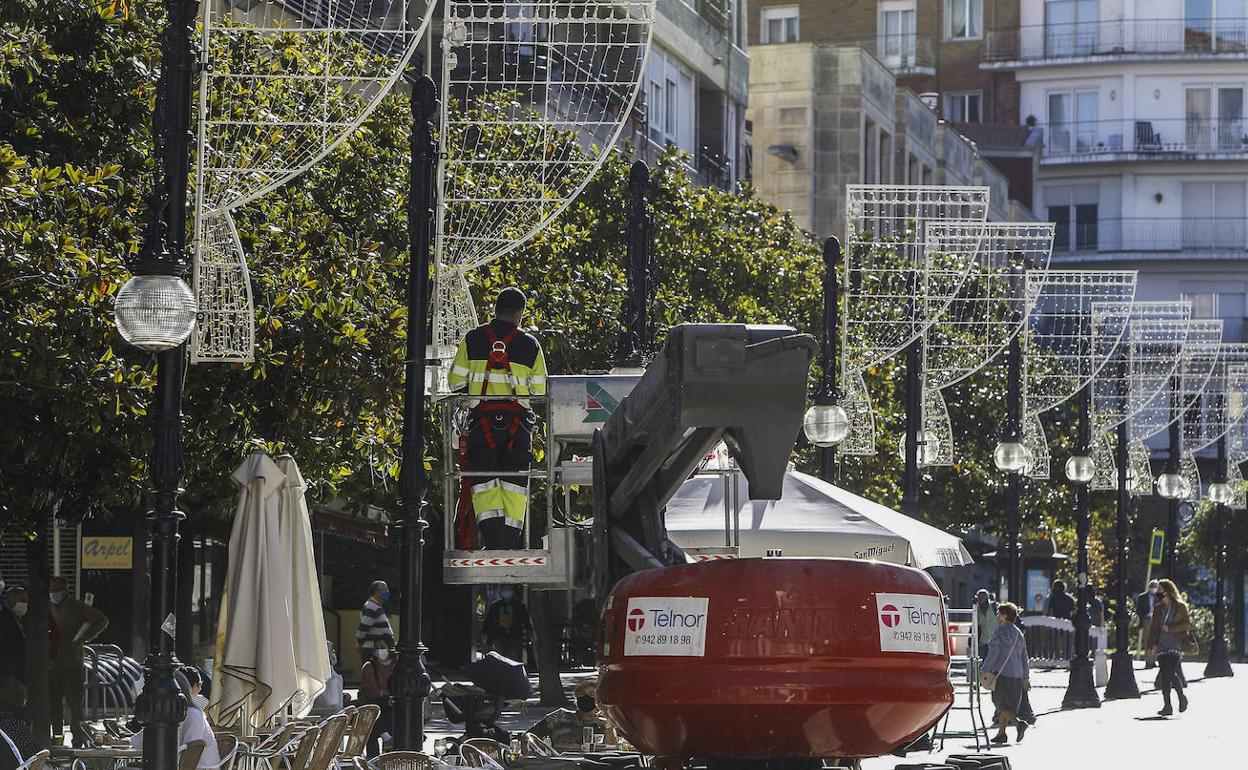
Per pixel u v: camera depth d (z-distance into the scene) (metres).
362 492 96.06
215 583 112.94
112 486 67.88
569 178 75.31
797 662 27.39
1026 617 187.50
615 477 34.97
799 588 27.59
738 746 27.86
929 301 114.56
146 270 47.62
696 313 123.25
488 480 51.28
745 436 28.97
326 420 72.06
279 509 60.34
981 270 135.62
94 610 82.38
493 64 75.00
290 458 60.94
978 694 98.50
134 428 65.00
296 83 65.62
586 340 106.94
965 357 127.19
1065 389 173.12
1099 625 177.75
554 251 108.44
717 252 134.62
